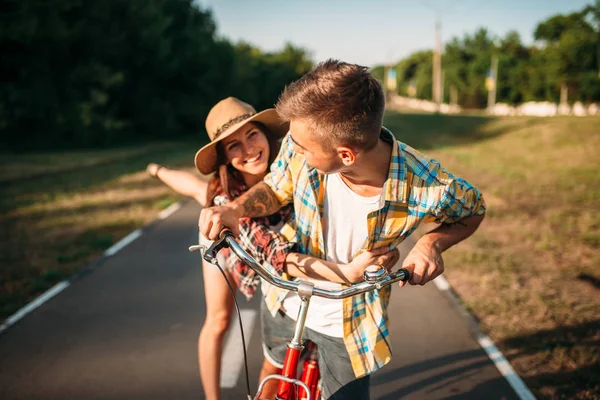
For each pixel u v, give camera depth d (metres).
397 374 3.58
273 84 51.06
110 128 27.19
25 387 3.50
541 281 5.42
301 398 1.93
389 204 1.93
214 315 2.67
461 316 4.51
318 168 1.83
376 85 1.73
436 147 21.83
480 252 6.42
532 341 4.05
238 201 2.08
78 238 7.48
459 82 76.69
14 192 11.84
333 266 2.01
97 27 27.62
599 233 7.28
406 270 1.78
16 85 25.02
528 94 63.62
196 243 7.08
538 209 8.95
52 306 4.91
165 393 3.40
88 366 3.77
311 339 2.18
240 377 3.60
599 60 53.22
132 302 4.98
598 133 20.39
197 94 35.16
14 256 6.58
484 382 3.44
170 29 35.19
